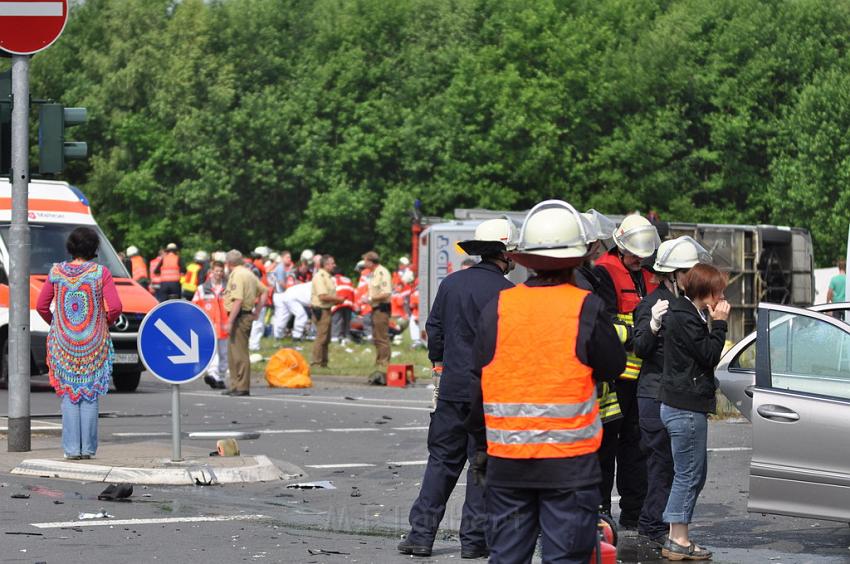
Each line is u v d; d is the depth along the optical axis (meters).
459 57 86.62
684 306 10.61
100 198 86.25
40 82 85.94
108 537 10.88
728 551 11.09
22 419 15.76
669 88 83.75
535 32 84.38
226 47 90.38
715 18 85.12
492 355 6.94
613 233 11.63
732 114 83.88
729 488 14.69
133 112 87.81
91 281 15.03
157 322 14.32
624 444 11.98
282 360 28.66
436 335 10.67
